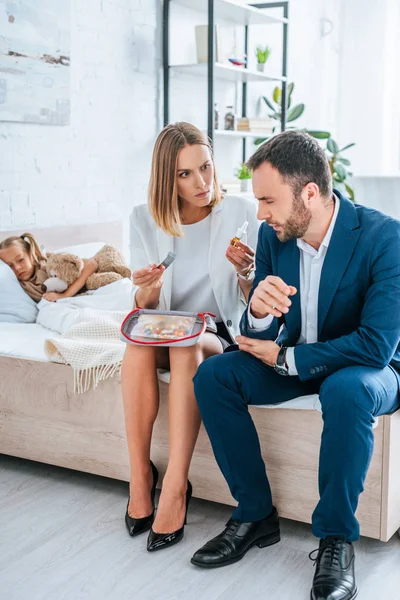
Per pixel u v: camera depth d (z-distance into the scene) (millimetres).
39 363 2211
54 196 3148
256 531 1794
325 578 1577
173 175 2010
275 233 1857
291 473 1856
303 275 1806
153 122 3703
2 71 2828
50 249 3057
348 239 1712
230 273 2092
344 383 1602
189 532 1905
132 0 3479
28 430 2271
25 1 2893
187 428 1849
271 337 1809
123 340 1881
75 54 3184
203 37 3754
